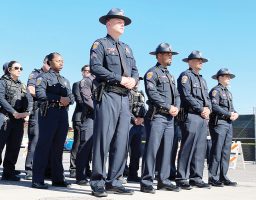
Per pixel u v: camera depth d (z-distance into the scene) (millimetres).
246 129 16203
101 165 4305
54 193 4410
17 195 4156
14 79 5891
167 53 5340
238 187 6238
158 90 5230
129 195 4453
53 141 5141
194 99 5734
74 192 4566
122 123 4461
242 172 10477
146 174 4961
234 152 12617
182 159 5734
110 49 4445
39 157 4906
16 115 5672
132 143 6898
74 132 6906
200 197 4672
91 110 5633
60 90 5160
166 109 5133
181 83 5844
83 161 5590
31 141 6312
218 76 6762
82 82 5832
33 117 6332
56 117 5023
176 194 4867
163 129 5156
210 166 6465
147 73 5270
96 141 4340
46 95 5023
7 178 5922
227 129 6523
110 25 4547
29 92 6004
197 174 5934
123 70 4469
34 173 4902
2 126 5707
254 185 6637
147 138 5113
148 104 5215
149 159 5004
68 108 5227
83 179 5570
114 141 4484
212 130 6496
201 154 5949
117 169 4496
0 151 5793
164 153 5219
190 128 5719
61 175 5176
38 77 5141
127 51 4605
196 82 5898
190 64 6059
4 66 6254
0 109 5781
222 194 5117
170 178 7320
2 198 3920
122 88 4426
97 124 4359
